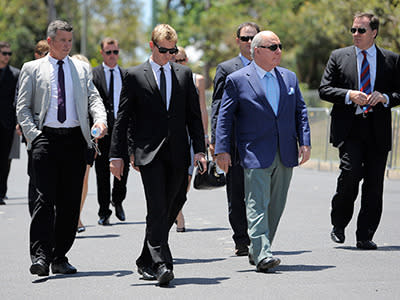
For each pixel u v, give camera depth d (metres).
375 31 12.57
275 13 51.62
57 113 10.64
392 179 25.17
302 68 53.75
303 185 23.38
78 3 90.00
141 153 10.19
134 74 10.31
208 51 59.03
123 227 15.45
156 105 10.23
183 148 10.29
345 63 12.68
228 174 12.39
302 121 11.05
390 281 10.23
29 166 12.42
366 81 12.59
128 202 19.64
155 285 10.12
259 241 10.71
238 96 10.85
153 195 10.12
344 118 12.57
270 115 10.75
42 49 14.16
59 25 10.71
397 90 12.61
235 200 12.17
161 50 10.25
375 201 12.59
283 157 10.76
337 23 32.69
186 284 10.16
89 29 93.50
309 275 10.61
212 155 12.55
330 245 13.00
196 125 10.55
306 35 49.97
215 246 13.23
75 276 10.79
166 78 10.35
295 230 14.64
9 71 19.45
